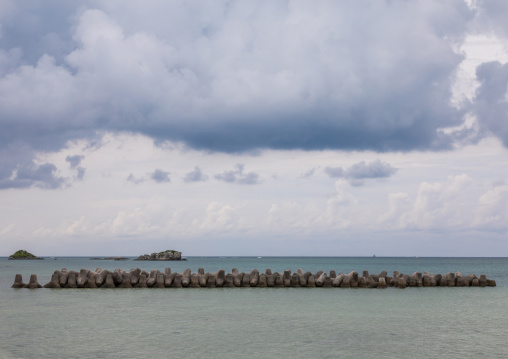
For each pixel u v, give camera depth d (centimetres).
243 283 5478
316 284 5541
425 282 5791
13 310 3666
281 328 3005
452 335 2827
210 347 2486
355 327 3055
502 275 10506
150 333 2825
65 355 2294
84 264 19538
